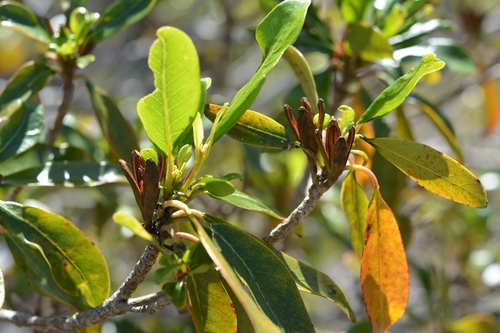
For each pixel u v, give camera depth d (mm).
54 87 1107
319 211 927
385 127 707
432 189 537
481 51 1164
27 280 626
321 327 1133
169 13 1428
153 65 484
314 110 568
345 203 583
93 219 905
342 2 704
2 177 625
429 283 952
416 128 1337
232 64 1339
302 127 515
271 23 518
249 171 899
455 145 714
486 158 1231
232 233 516
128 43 1242
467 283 1038
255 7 1270
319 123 513
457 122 1521
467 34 1100
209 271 521
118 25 677
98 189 774
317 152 520
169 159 509
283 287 512
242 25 1271
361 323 752
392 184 688
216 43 1271
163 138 508
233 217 945
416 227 1015
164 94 493
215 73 1129
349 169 537
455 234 1037
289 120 529
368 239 541
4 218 575
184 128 505
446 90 1394
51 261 578
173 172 512
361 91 729
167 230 507
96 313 549
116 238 1004
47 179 630
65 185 630
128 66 1278
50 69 669
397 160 534
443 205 1012
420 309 1100
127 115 1201
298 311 510
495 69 1043
